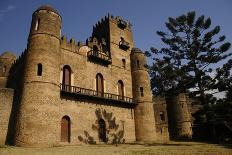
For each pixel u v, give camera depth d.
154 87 33.81
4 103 30.55
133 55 42.50
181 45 34.75
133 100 39.38
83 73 34.03
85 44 36.19
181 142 35.88
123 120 36.44
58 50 30.62
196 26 34.66
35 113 25.77
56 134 26.59
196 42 33.66
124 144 30.72
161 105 50.34
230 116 32.41
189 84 32.19
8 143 28.17
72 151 22.00
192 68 32.91
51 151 21.83
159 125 48.47
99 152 21.56
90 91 33.69
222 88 31.48
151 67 34.19
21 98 27.23
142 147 26.12
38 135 25.02
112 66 38.88
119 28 44.31
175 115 48.84
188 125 47.91
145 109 38.38
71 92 30.14
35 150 22.33
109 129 33.88
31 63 28.30
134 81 40.66
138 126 37.62
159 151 22.19
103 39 41.03
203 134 45.97
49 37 29.86
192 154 20.11
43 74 27.72
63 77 31.83
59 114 28.41
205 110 32.16
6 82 39.44
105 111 34.34
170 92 33.09
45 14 30.98
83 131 30.55
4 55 41.50
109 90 36.69
